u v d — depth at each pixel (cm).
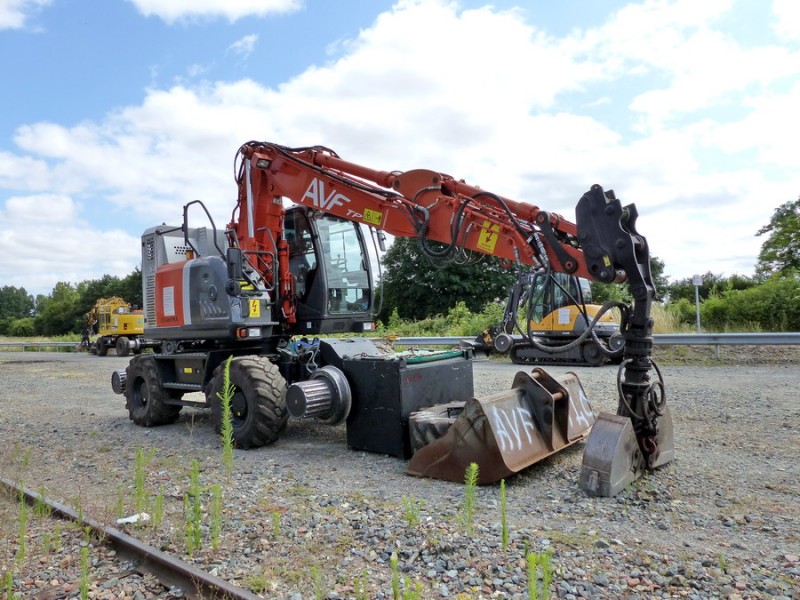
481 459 470
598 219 458
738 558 326
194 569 319
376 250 723
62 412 938
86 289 7119
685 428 643
